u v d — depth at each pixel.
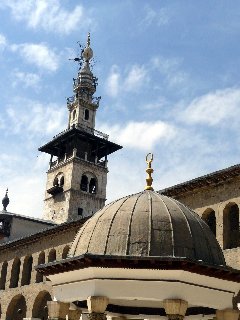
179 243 13.29
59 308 13.84
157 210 14.08
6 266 50.50
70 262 13.30
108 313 16.80
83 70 84.06
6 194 71.12
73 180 73.75
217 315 13.73
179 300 12.45
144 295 12.62
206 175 29.31
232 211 28.84
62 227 42.19
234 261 26.38
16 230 59.38
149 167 16.50
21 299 47.16
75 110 80.75
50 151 81.19
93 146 78.88
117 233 13.51
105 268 12.74
